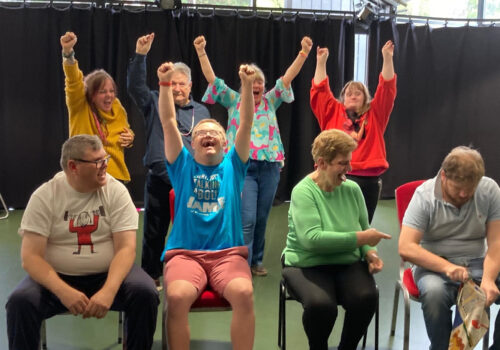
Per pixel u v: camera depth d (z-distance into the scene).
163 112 2.27
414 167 5.89
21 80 5.06
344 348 2.21
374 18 5.55
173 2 5.03
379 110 3.30
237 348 2.03
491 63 5.70
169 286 2.04
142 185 5.32
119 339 2.56
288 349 2.49
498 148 5.78
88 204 2.10
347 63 5.58
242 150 2.32
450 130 5.84
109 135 2.93
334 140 2.22
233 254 2.22
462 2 6.00
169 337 2.01
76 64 2.79
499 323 2.23
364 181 3.32
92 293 2.09
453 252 2.26
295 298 2.23
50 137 5.17
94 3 5.07
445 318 2.08
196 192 2.27
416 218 2.25
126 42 5.11
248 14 5.36
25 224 2.03
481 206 2.21
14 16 4.97
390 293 3.18
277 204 5.58
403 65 5.70
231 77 5.37
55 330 2.65
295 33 5.39
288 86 3.26
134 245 2.13
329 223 2.25
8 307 1.94
